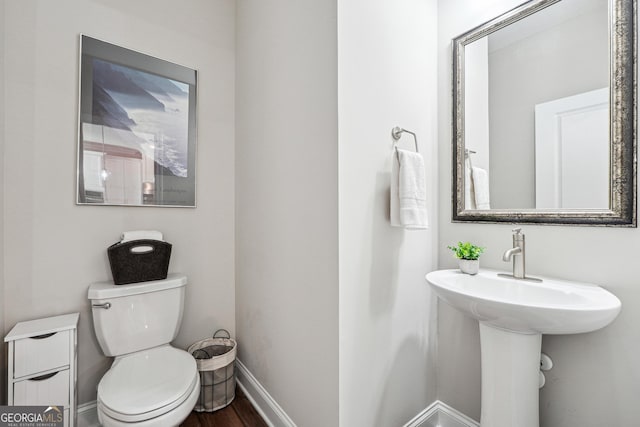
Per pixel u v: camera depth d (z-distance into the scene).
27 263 1.33
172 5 1.75
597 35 1.03
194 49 1.83
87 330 1.47
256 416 1.54
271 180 1.51
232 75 1.99
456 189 1.43
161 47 1.71
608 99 1.00
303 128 1.25
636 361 0.94
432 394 1.48
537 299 1.02
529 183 1.20
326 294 1.13
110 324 1.38
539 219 1.15
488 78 1.33
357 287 1.13
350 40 1.11
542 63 1.16
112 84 1.54
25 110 1.33
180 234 1.78
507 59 1.26
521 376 1.02
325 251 1.13
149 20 1.67
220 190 1.93
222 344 1.84
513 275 1.14
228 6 1.97
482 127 1.35
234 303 1.99
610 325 0.99
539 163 1.17
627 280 0.96
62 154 1.42
